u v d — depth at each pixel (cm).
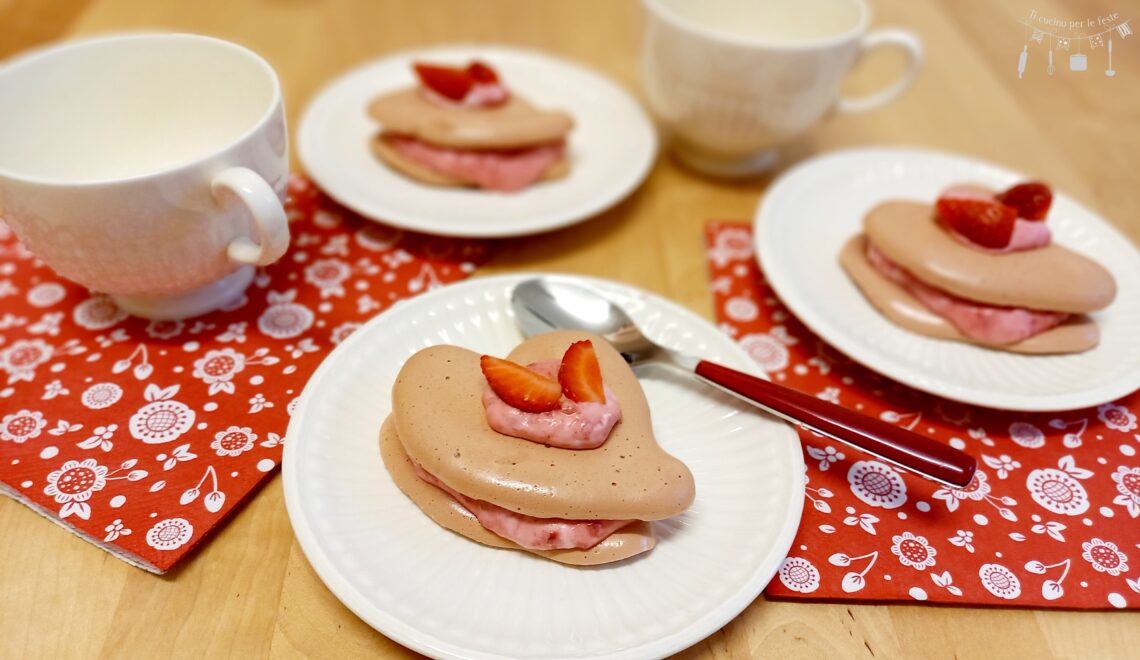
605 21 56
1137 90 52
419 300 32
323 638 26
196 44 34
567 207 38
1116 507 30
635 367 32
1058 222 39
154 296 33
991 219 34
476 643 24
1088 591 28
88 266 30
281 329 34
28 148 33
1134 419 33
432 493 27
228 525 28
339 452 28
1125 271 37
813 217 39
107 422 30
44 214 29
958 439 32
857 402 33
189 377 32
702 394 31
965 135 48
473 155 39
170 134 35
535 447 27
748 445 29
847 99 50
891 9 59
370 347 31
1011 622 27
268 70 32
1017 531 29
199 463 29
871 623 27
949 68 53
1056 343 33
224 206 30
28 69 32
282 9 53
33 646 25
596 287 34
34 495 28
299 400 29
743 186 44
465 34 53
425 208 38
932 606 27
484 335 32
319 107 43
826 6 43
